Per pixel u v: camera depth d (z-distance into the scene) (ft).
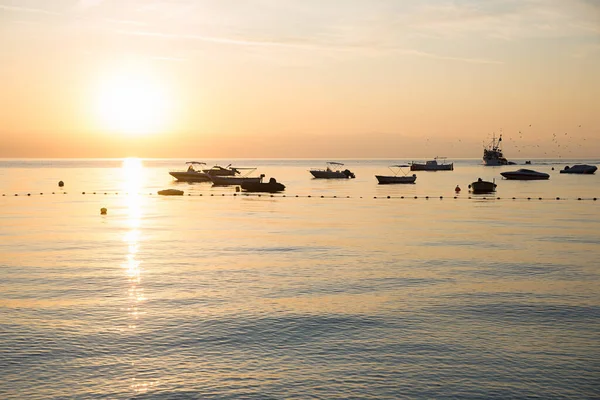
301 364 69.21
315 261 130.52
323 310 90.07
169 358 71.15
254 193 380.78
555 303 93.66
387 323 83.56
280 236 172.24
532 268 122.31
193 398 61.05
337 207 276.41
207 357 71.41
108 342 76.38
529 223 207.00
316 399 60.64
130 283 108.37
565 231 183.93
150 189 428.56
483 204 293.64
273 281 109.91
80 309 90.99
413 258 134.31
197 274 116.37
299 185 485.97
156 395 61.67
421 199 327.88
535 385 63.41
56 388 63.16
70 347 74.59
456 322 83.97
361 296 98.32
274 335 78.95
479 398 60.70
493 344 75.05
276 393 61.98
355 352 72.69
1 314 88.17
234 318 86.28
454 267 123.34
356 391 62.23
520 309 90.27
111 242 160.25
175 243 158.20
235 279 111.75
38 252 143.23
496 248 149.18
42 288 104.47
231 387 63.41
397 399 60.54
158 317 86.89
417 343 75.51
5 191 401.70
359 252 142.82
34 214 241.14
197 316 87.35
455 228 192.24
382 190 412.36
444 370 67.21
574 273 117.08
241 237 170.09
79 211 254.88
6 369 67.82
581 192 384.88
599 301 94.89
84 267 123.65
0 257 135.95
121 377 65.87
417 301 95.09
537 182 529.45
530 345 74.69
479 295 98.78
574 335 78.38
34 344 75.46
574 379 64.80
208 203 301.22
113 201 314.14
